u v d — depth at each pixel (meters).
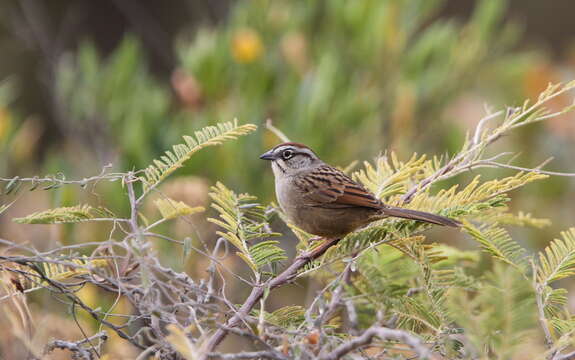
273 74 12.10
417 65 12.71
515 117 6.98
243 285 10.10
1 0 17.45
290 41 12.26
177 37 20.58
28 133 12.72
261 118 11.84
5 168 11.81
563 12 25.41
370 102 11.86
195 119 11.48
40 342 6.45
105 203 9.77
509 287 4.86
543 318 5.82
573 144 13.79
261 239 7.23
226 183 11.30
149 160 10.84
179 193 9.91
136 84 12.24
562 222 12.72
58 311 8.12
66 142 12.97
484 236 6.60
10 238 10.29
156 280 5.56
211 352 5.20
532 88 13.76
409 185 8.30
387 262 6.26
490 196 6.76
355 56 12.80
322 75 11.50
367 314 6.11
